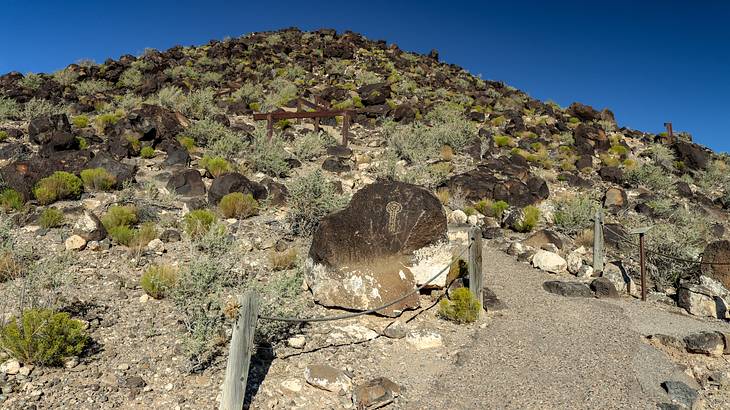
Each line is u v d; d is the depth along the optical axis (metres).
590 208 13.84
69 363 5.25
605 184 19.12
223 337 5.89
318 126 21.48
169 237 9.43
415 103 31.75
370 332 6.72
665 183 18.86
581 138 24.92
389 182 7.83
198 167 15.63
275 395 5.08
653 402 5.43
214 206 11.80
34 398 4.61
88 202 11.22
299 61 46.56
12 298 6.48
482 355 6.40
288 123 23.77
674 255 10.30
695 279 9.45
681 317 7.93
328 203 10.48
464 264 8.75
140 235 9.09
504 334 7.05
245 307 4.37
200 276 6.48
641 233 8.88
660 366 6.26
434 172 16.50
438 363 6.17
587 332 7.21
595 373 6.02
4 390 4.65
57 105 23.64
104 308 6.59
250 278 7.30
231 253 8.32
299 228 10.34
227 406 4.29
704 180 21.58
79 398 4.70
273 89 35.34
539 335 7.07
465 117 28.44
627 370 6.11
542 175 18.94
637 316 7.86
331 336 6.53
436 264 7.78
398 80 41.06
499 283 9.25
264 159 16.25
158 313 6.59
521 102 37.69
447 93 37.84
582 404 5.36
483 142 21.33
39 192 10.85
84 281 7.33
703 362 6.52
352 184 14.66
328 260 7.47
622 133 31.06
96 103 25.44
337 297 7.35
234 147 17.53
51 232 9.20
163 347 5.77
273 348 6.00
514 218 13.05
